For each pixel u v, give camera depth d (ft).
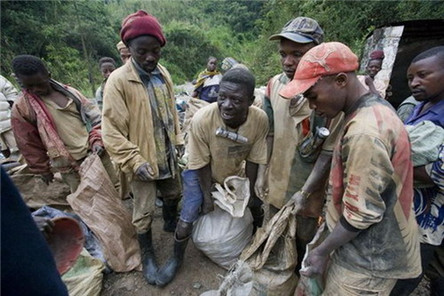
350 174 3.33
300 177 6.03
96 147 8.16
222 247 6.75
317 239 4.70
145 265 7.12
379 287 4.02
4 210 1.49
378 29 13.88
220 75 17.25
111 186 7.56
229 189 6.49
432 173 4.15
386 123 3.21
